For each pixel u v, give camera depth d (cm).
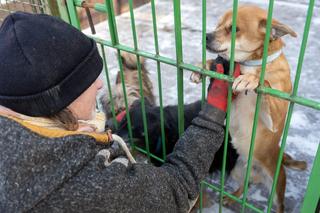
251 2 596
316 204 133
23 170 84
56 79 91
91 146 96
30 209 85
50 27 92
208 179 257
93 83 105
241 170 238
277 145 213
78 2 182
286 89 182
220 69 147
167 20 557
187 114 237
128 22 562
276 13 545
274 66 177
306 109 334
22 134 86
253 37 184
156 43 148
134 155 213
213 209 243
